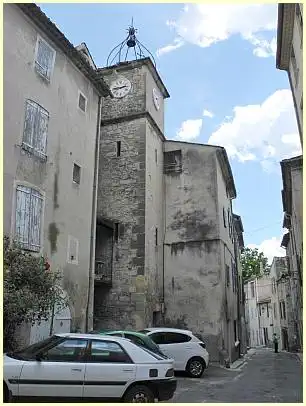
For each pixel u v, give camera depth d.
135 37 21.77
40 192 12.17
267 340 51.03
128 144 19.78
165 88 23.00
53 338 7.74
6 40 11.38
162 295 19.70
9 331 9.64
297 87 15.13
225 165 22.56
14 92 11.48
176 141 22.02
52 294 9.80
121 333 11.72
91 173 15.62
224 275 20.19
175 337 14.39
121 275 18.11
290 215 24.11
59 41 13.79
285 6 13.46
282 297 41.22
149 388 7.50
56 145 13.33
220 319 18.61
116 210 19.06
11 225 10.81
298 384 12.84
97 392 7.20
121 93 20.77
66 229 13.47
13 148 11.22
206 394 10.57
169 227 20.80
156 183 20.64
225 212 22.81
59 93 13.81
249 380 13.81
